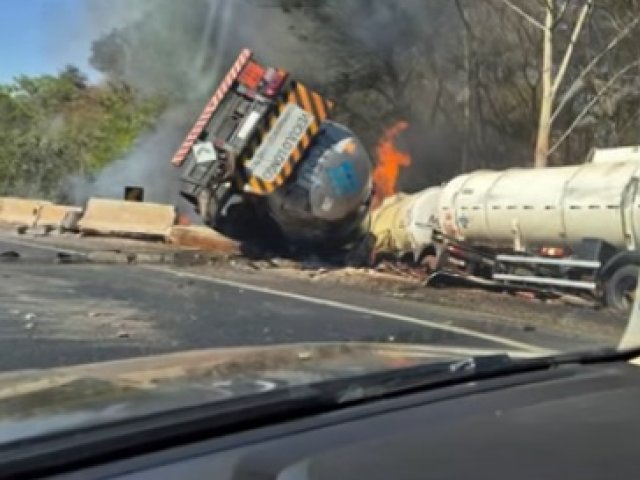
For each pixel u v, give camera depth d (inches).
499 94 1150.3
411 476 71.9
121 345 293.9
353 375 104.5
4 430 78.7
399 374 106.0
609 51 1019.3
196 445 80.1
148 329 327.0
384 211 694.5
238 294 450.0
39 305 377.1
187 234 745.6
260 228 705.6
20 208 1002.1
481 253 567.2
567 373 117.7
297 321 365.1
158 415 84.0
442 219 607.2
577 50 1061.1
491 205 556.1
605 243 487.2
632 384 109.9
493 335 188.1
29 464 72.8
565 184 510.3
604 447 79.5
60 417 83.0
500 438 82.3
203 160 666.2
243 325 348.5
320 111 669.3
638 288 267.7
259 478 72.6
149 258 620.7
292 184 665.6
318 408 93.0
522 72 1135.0
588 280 482.3
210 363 116.0
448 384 107.3
